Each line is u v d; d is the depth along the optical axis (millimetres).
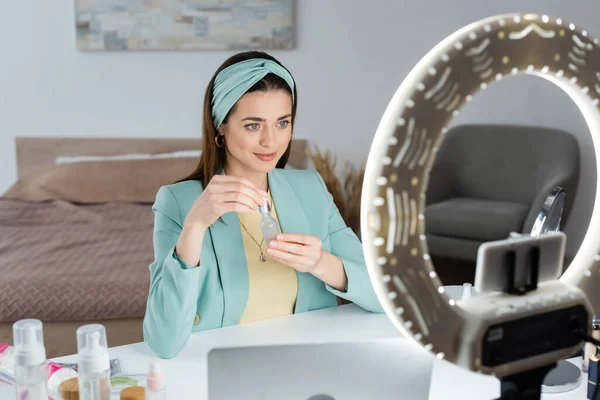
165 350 1197
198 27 3918
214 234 1365
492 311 663
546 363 698
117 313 2268
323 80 3979
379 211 624
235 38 3920
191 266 1208
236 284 1360
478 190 3715
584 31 665
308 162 4066
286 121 1344
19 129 4117
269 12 3879
